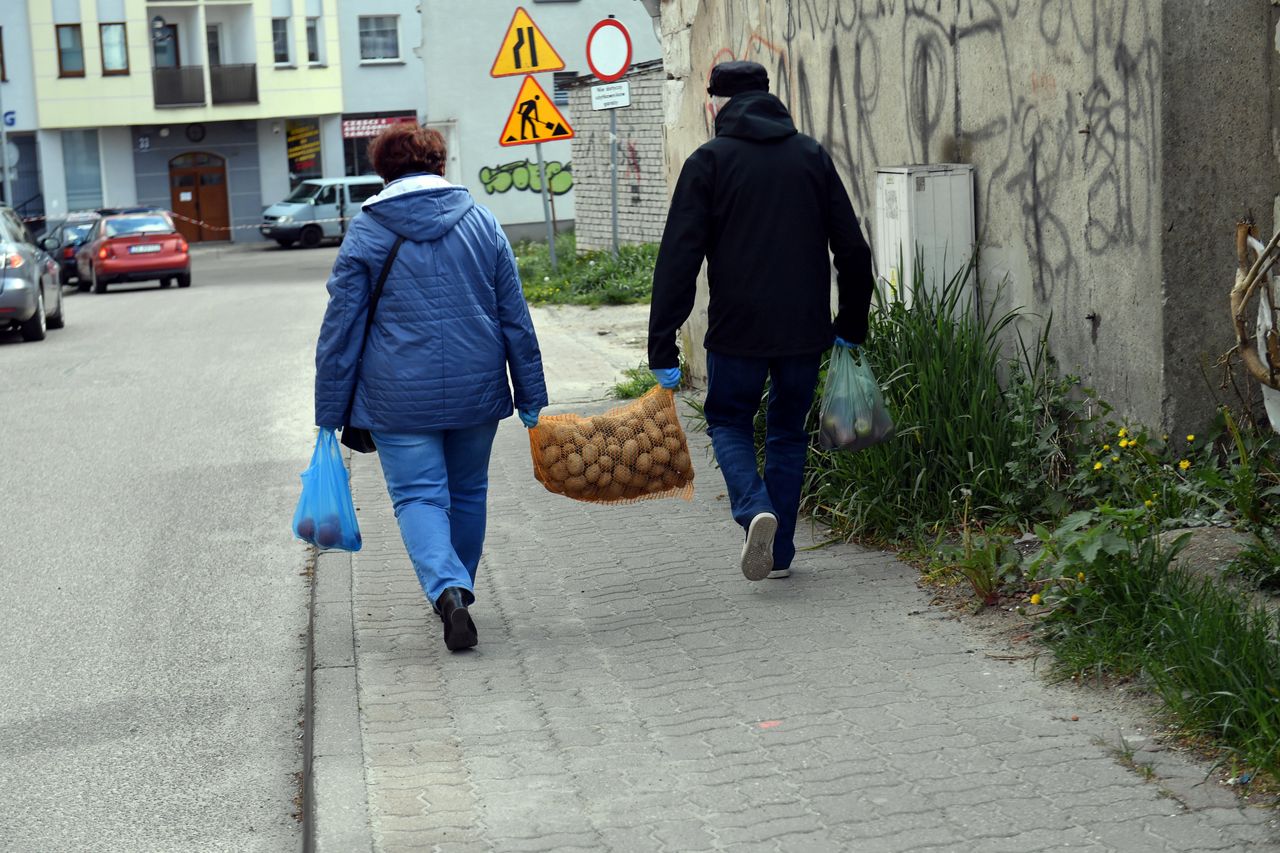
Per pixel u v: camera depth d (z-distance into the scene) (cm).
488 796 405
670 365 580
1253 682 404
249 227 5394
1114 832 360
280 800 455
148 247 3159
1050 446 638
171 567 736
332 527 550
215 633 627
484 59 3669
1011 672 475
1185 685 423
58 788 468
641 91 2394
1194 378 612
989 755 411
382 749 443
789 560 602
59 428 1177
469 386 540
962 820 372
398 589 626
